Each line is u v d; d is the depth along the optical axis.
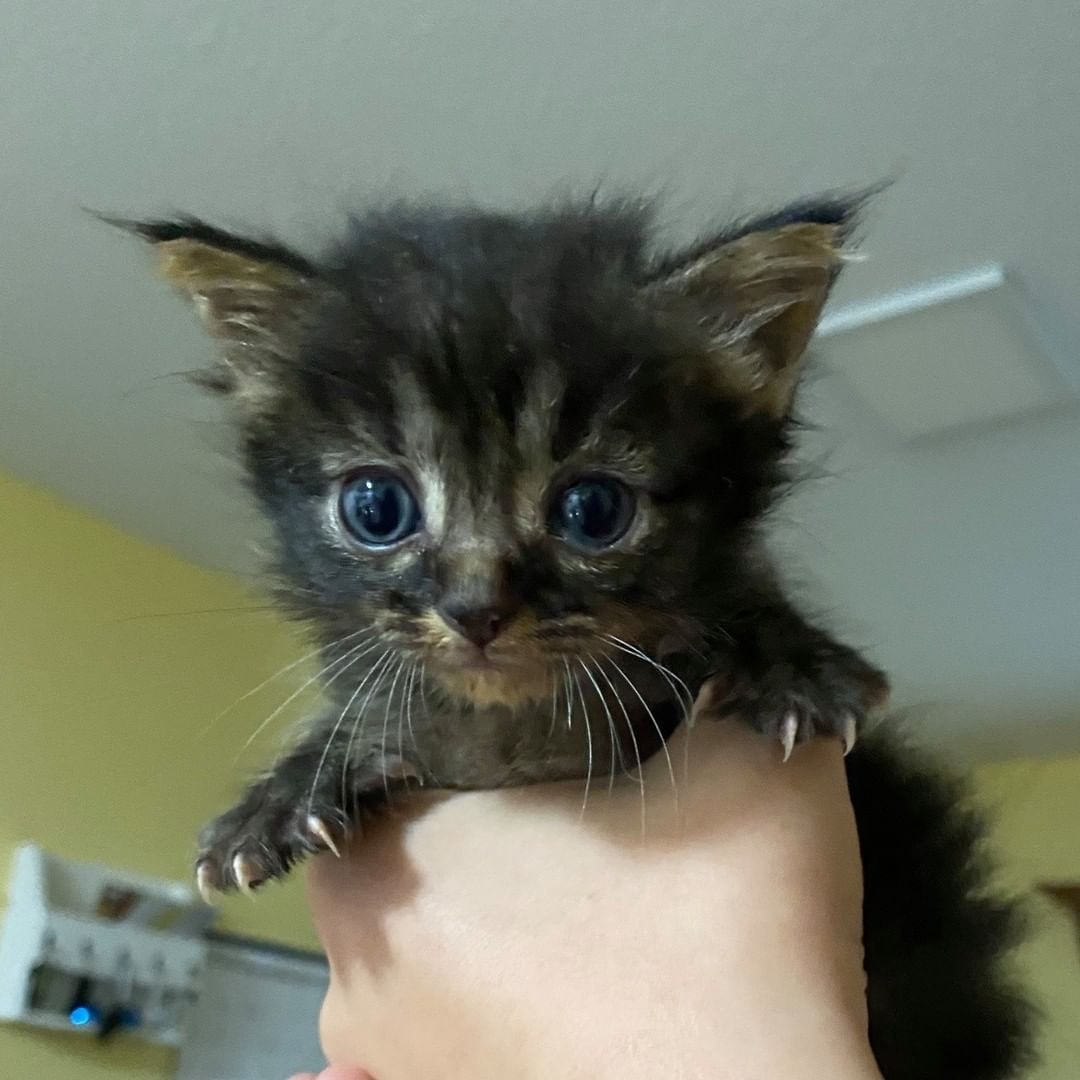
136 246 0.22
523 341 0.12
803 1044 0.10
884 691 0.13
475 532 0.12
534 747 0.14
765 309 0.13
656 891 0.12
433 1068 0.12
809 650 0.13
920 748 0.18
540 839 0.13
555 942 0.12
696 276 0.13
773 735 0.13
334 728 0.14
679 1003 0.11
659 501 0.13
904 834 0.16
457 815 0.14
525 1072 0.11
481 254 0.13
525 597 0.12
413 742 0.14
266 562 0.15
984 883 0.18
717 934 0.11
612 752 0.14
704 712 0.13
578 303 0.13
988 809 0.19
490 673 0.12
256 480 0.14
